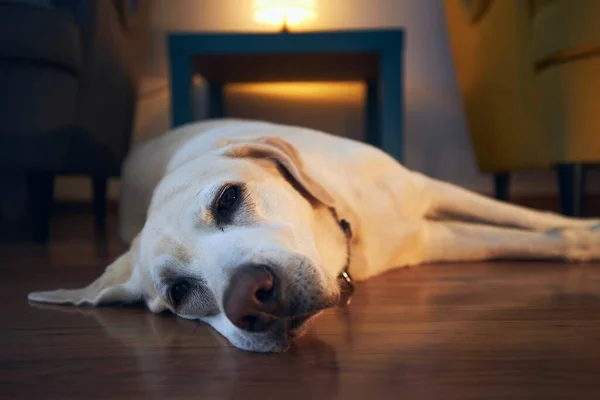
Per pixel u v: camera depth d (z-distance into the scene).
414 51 3.53
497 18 2.46
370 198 1.52
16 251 2.35
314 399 0.75
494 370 0.82
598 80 1.99
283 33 2.47
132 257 1.36
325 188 1.29
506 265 1.68
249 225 1.08
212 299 1.10
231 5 3.56
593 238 1.66
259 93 3.60
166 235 1.15
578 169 2.13
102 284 1.37
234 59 2.64
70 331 1.14
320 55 2.55
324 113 3.60
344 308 1.21
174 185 1.25
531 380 0.78
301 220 1.16
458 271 1.60
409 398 0.74
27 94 2.21
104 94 2.64
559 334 0.98
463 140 3.55
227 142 1.39
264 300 0.88
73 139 2.39
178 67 2.51
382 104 2.47
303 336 1.03
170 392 0.80
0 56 2.15
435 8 3.49
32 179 2.54
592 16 1.92
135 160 2.22
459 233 1.74
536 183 3.48
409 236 1.60
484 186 3.55
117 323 1.20
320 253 1.22
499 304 1.20
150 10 3.44
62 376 0.88
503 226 1.78
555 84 2.10
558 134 2.12
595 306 1.16
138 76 3.17
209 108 3.48
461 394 0.74
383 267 1.55
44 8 2.20
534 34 2.17
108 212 3.79
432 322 1.08
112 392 0.81
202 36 2.49
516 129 2.42
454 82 3.52
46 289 1.58
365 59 2.67
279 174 1.28
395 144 2.46
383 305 1.23
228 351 0.98
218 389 0.80
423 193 1.69
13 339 1.09
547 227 1.70
